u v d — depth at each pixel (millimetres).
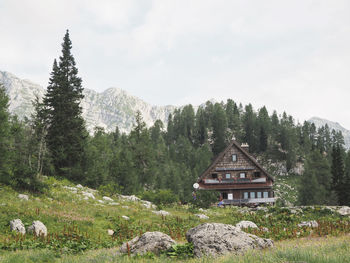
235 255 8445
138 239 10781
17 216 16906
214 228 10203
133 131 80812
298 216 23281
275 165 139000
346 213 23391
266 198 49844
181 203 38094
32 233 14930
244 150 53625
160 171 93625
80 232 16391
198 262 7957
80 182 42750
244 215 25906
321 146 159125
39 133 36250
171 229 19422
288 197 99812
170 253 9352
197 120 178875
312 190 80875
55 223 17328
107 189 33719
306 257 7434
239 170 52875
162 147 126188
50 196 24469
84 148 46312
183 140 150625
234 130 167500
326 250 8742
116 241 15445
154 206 31516
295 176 127750
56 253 11594
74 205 23188
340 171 78000
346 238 12586
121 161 62844
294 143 144000
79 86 47906
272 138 159125
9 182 23812
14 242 13156
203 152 127812
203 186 52000
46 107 43812
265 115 173500
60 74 46719
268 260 7480
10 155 29938
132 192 55625
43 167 38500
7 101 31969
